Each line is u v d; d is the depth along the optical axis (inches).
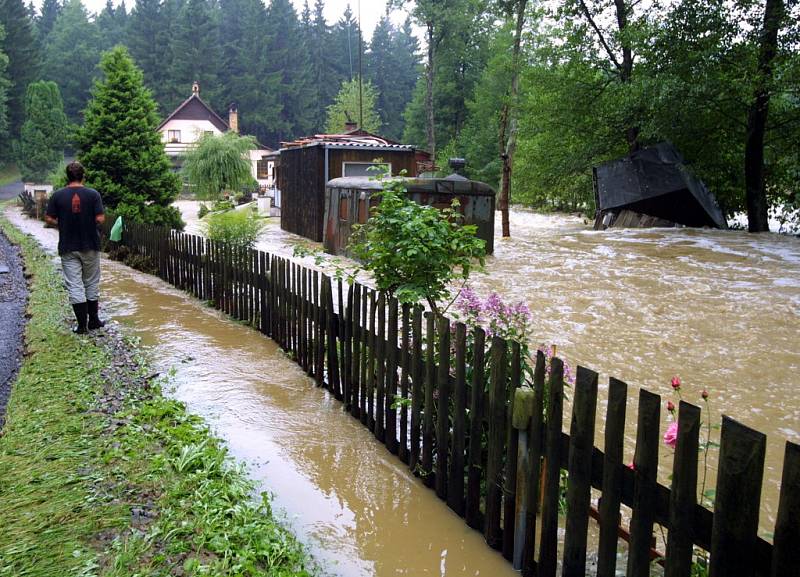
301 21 3956.7
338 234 627.5
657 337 326.0
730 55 738.2
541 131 944.3
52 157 2358.5
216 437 193.0
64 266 296.7
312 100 3363.7
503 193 793.6
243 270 339.0
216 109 3120.1
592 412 123.2
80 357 259.4
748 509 95.1
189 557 128.8
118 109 757.3
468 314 211.9
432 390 175.9
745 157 813.2
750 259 559.8
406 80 3809.1
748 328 341.7
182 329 323.9
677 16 737.6
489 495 150.4
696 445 103.6
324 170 757.9
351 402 223.3
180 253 432.5
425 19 1886.1
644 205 799.1
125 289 430.3
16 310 370.6
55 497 146.7
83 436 180.2
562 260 571.2
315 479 179.0
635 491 113.6
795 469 89.7
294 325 277.0
